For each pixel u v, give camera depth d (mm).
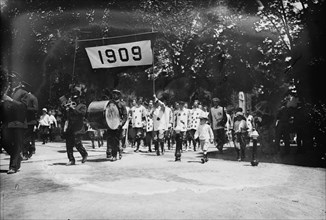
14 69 11352
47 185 5023
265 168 7852
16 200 4004
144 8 16797
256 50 12953
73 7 16156
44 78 18484
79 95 8734
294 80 11688
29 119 8914
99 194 4484
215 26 16281
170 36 19562
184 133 12359
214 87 22422
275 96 12578
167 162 9008
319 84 11086
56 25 16141
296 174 7020
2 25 13875
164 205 4008
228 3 13570
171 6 17766
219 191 5031
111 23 16172
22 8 14805
